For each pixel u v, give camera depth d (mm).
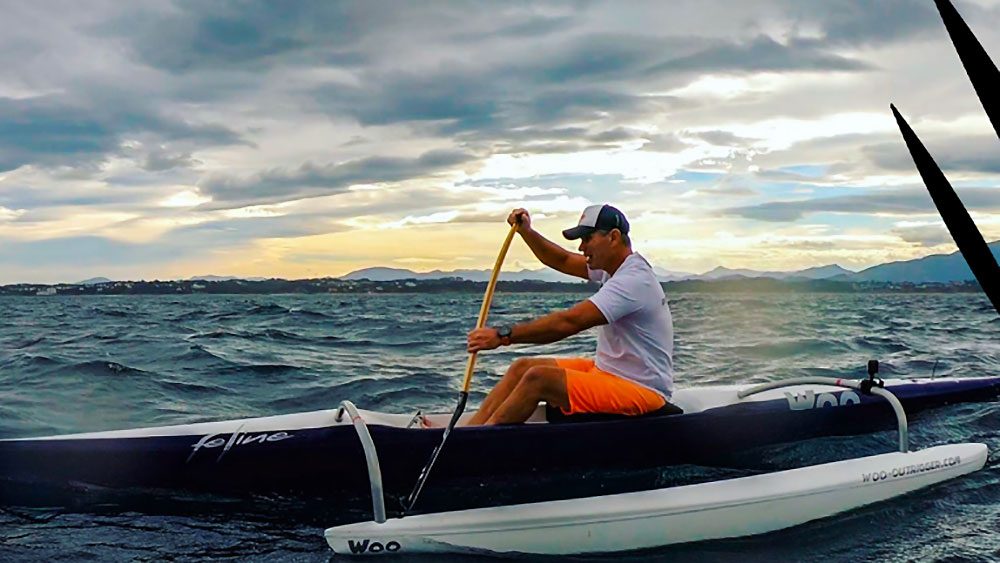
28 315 15562
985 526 3068
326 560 2752
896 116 536
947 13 474
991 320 14227
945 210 521
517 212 3992
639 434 3525
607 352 3605
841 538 2982
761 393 4215
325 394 5848
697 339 9828
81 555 2766
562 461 3445
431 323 12844
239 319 13945
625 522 2918
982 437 4375
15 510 3205
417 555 2801
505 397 3619
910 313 17250
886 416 4461
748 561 2783
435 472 3354
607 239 3570
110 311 17703
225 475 3373
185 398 5613
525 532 2863
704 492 3082
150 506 3287
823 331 11141
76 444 3395
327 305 25281
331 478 3377
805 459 3939
